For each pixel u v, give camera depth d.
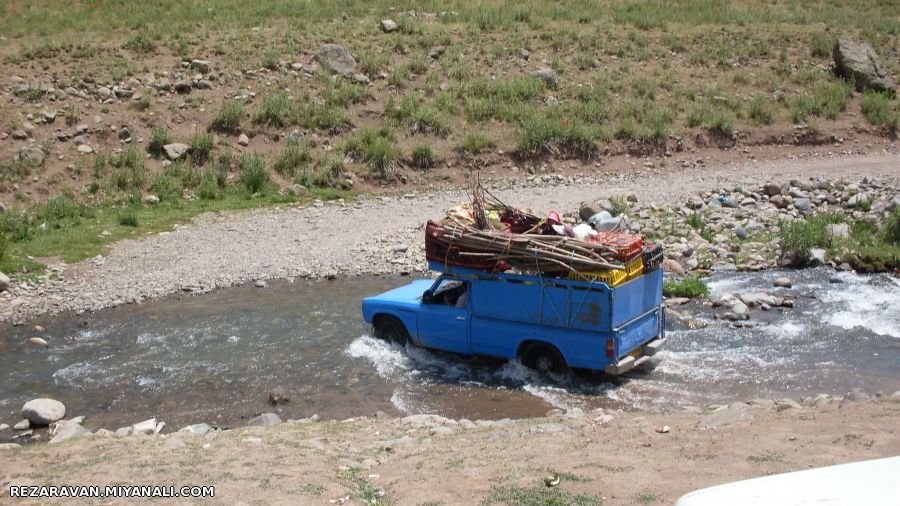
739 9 42.12
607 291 10.96
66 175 23.27
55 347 13.84
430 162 26.17
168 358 13.20
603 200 21.42
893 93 33.03
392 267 17.97
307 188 24.17
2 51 28.61
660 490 6.66
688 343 13.12
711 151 28.84
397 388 11.73
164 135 24.88
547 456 7.77
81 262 18.42
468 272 12.09
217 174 24.25
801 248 17.66
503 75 31.27
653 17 38.44
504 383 11.77
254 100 27.53
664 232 19.27
